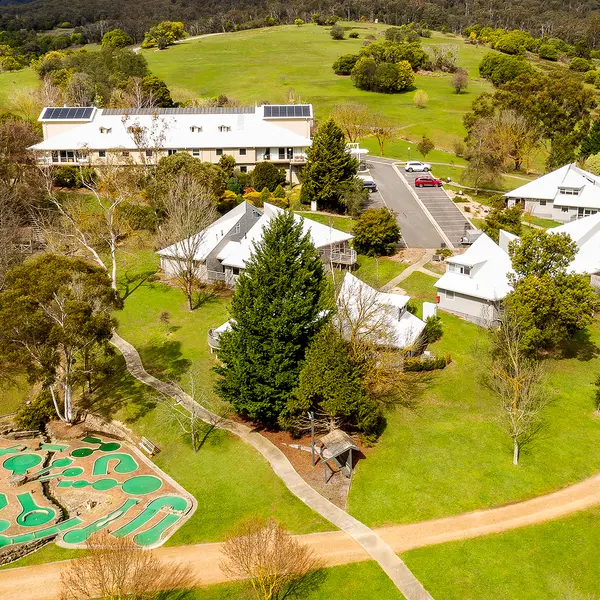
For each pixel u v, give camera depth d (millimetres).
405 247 79688
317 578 35375
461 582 35031
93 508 42375
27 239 78125
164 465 46469
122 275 75312
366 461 45094
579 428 47938
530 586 34781
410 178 103875
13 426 51875
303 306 47688
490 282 63156
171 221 72625
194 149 99000
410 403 51125
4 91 146375
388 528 39062
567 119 124438
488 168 99688
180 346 61031
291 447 47344
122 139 99125
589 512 39875
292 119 103875
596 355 58625
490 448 45844
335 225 83688
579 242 72125
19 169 86062
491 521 39344
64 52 188000
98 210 86125
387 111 143000
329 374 44781
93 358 54125
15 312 44312
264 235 51938
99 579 32094
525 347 50875
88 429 51750
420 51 179125
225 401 50625
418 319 59469
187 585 35188
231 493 42688
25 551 38312
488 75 174125
